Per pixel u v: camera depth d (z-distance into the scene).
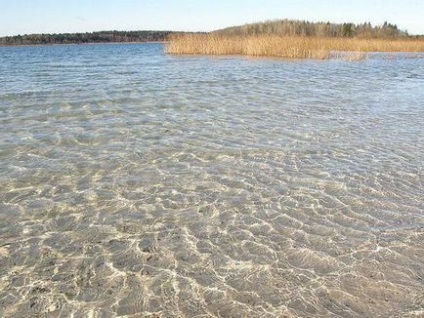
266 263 4.72
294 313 3.88
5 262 4.75
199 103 13.77
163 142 9.33
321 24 53.81
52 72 23.98
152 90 16.34
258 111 12.60
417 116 12.10
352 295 4.13
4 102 13.62
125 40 130.75
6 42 110.00
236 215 5.92
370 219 5.77
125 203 6.31
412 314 3.84
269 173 7.48
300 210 6.06
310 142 9.35
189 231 5.48
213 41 37.97
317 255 4.87
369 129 10.51
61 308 3.96
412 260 4.75
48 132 10.05
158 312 3.91
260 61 30.66
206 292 4.20
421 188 6.81
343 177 7.28
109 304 4.02
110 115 11.91
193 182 7.09
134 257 4.86
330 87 17.88
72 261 4.78
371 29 64.25
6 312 3.90
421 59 36.25
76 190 6.77
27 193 6.65
